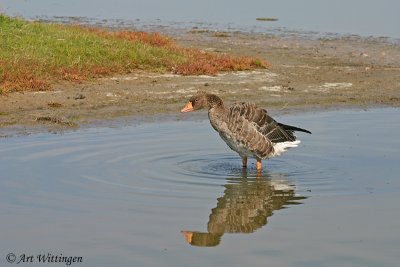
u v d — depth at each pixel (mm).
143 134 17453
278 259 10195
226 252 10453
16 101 19859
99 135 17188
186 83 23094
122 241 10727
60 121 18344
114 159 15070
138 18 39562
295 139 15195
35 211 11852
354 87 23797
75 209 11977
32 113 18984
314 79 24812
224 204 12461
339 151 16047
